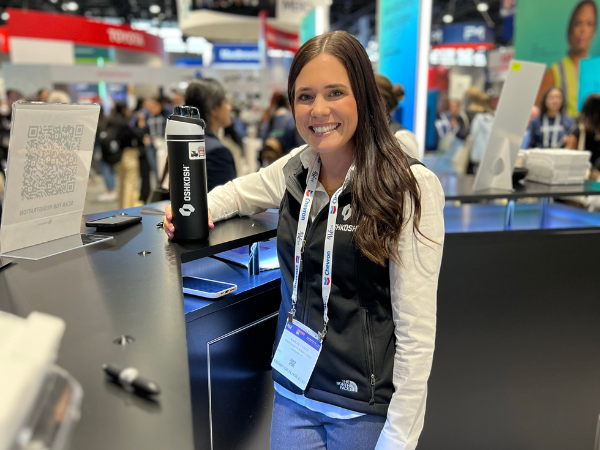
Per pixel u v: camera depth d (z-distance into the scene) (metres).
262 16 9.54
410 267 0.98
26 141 1.07
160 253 1.13
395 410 1.01
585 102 3.93
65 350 0.66
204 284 1.29
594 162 3.91
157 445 0.48
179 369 0.61
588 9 4.95
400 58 3.67
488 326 1.78
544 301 1.79
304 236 1.09
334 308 1.05
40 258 1.09
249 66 12.72
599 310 1.83
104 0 15.90
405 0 3.51
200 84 2.31
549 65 5.46
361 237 0.96
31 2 15.03
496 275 1.74
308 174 1.11
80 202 1.30
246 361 1.36
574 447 1.93
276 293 1.43
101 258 1.10
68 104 1.16
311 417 1.13
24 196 1.12
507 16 9.95
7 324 0.49
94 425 0.51
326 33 1.01
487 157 1.92
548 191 1.87
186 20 9.87
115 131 6.17
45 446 0.38
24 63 9.05
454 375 1.80
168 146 1.19
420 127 3.43
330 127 0.98
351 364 1.04
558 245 1.75
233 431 1.35
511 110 1.85
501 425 1.87
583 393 1.89
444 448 1.86
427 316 0.99
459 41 13.07
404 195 0.96
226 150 2.21
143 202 6.69
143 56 11.78
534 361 1.83
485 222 2.03
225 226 1.38
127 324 0.75
